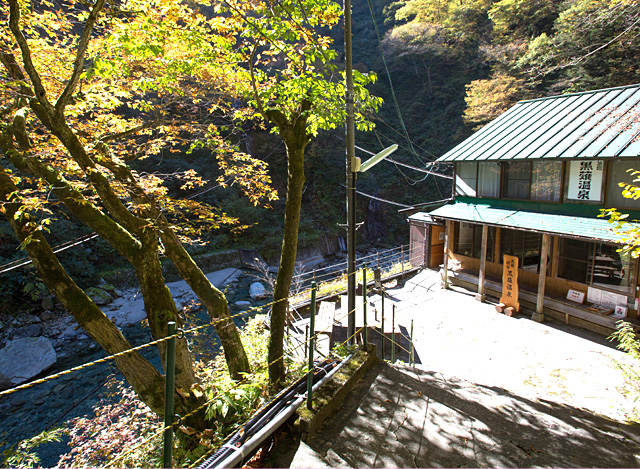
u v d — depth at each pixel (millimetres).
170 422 2521
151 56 6375
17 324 15125
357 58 44281
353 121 6188
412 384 4781
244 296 20031
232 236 27438
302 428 3699
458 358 8938
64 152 6348
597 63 23234
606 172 10125
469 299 13109
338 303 12688
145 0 5355
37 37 6648
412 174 36031
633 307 9609
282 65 14602
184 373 5578
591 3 20016
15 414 9977
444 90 40219
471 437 3752
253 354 7594
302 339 9289
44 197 5629
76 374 11906
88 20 4910
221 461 3016
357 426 3875
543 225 10758
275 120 6117
